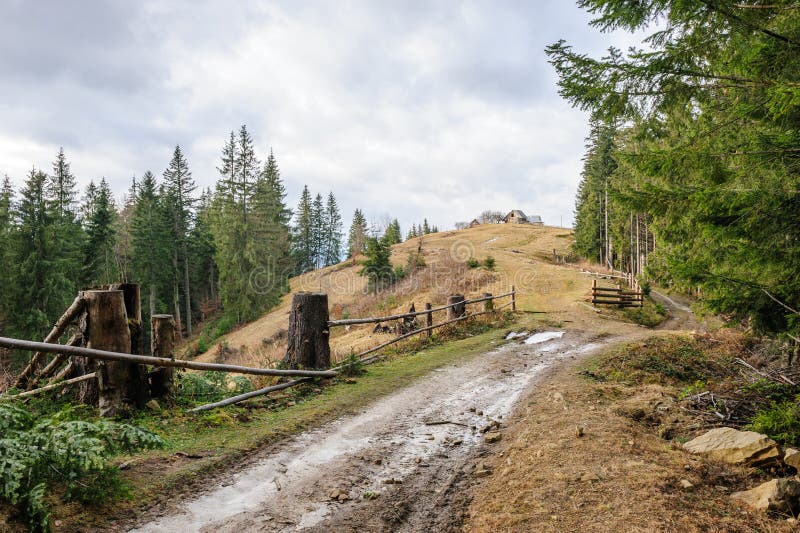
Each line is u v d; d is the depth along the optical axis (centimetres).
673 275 585
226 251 4272
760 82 481
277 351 1337
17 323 3194
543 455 432
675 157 500
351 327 2527
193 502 356
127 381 505
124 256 4662
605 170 4131
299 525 333
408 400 680
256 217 4381
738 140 562
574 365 919
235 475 410
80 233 4212
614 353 1025
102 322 488
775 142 439
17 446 293
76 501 321
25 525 274
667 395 638
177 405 565
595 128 4425
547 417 554
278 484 398
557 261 4969
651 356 992
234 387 693
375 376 830
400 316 1120
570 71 551
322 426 558
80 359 523
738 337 1134
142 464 404
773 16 458
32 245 3322
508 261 4353
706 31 482
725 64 511
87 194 5772
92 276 3859
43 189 3384
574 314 1870
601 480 366
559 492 356
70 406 457
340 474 424
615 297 2203
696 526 298
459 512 356
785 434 447
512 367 913
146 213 4631
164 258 4550
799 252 479
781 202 441
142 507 337
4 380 584
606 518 311
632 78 524
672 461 406
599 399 626
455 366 924
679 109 567
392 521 342
